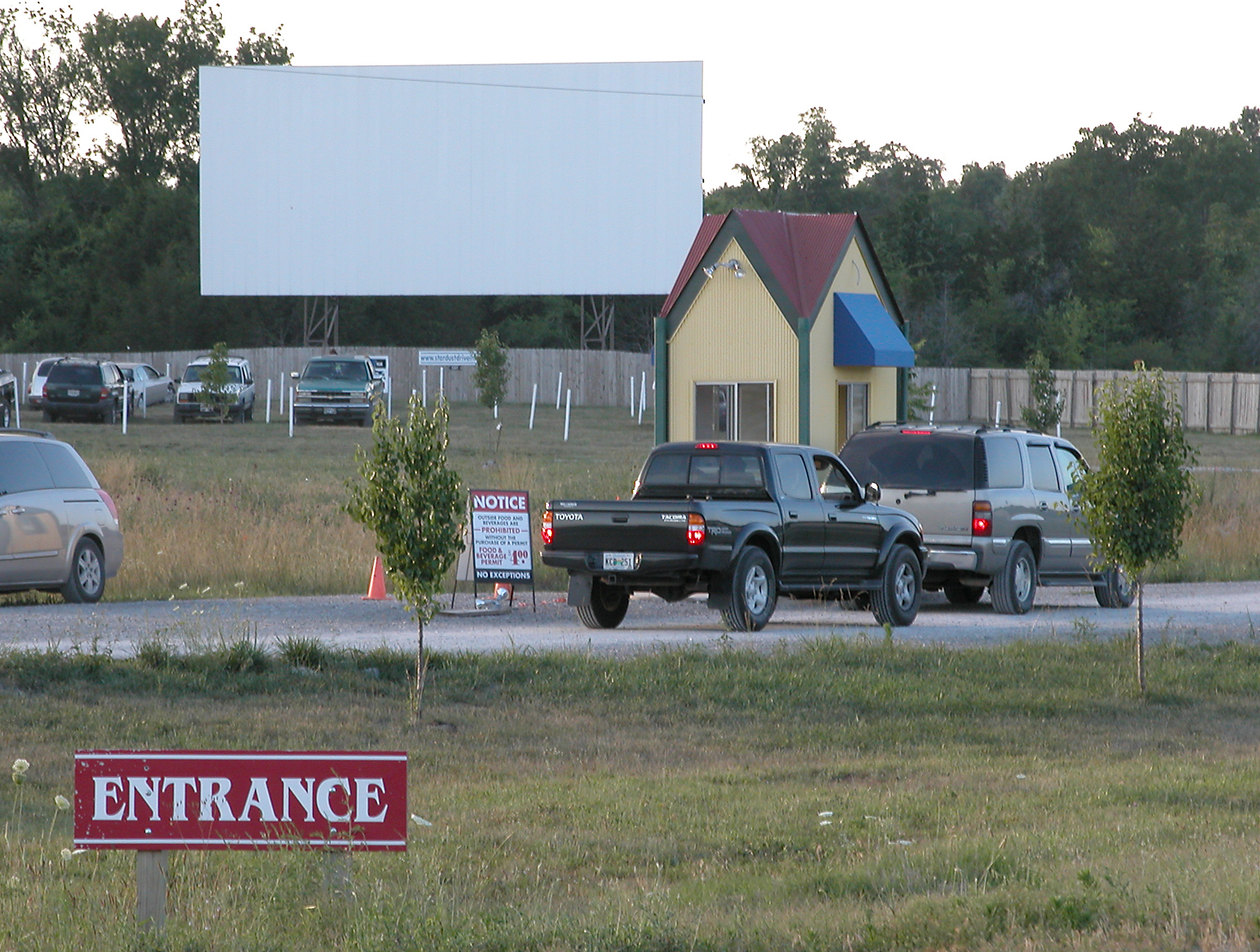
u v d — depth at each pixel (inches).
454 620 2571.4
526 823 1214.3
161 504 3730.3
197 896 952.3
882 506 2701.8
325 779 785.6
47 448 2610.7
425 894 949.8
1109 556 1996.8
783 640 2225.6
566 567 2415.1
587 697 1822.1
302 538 3240.7
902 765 1507.1
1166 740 1695.4
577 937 872.9
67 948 852.0
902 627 2647.6
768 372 4293.8
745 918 922.7
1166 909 903.1
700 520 2349.9
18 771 1019.9
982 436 2871.6
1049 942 859.4
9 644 2038.6
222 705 1697.8
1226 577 3762.3
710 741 1622.8
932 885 1010.1
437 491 1697.8
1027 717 1812.3
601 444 6761.8
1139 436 1973.4
